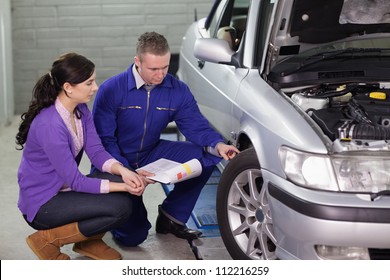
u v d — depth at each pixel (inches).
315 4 144.3
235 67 162.6
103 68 285.9
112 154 151.9
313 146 124.5
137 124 155.5
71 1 278.7
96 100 153.9
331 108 139.3
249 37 160.7
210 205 182.9
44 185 139.6
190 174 149.9
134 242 158.9
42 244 142.3
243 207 145.5
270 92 143.6
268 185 130.4
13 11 276.4
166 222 165.6
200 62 189.5
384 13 149.9
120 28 283.6
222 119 164.1
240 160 142.8
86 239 146.1
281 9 144.1
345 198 120.0
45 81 136.6
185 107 157.9
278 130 131.6
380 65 149.6
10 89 271.3
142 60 145.1
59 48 281.9
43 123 135.9
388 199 119.8
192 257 155.6
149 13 283.7
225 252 157.0
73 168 137.1
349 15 148.7
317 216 119.6
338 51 153.6
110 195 139.3
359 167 122.6
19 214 179.9
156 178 144.6
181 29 286.5
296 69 146.8
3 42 260.2
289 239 126.3
